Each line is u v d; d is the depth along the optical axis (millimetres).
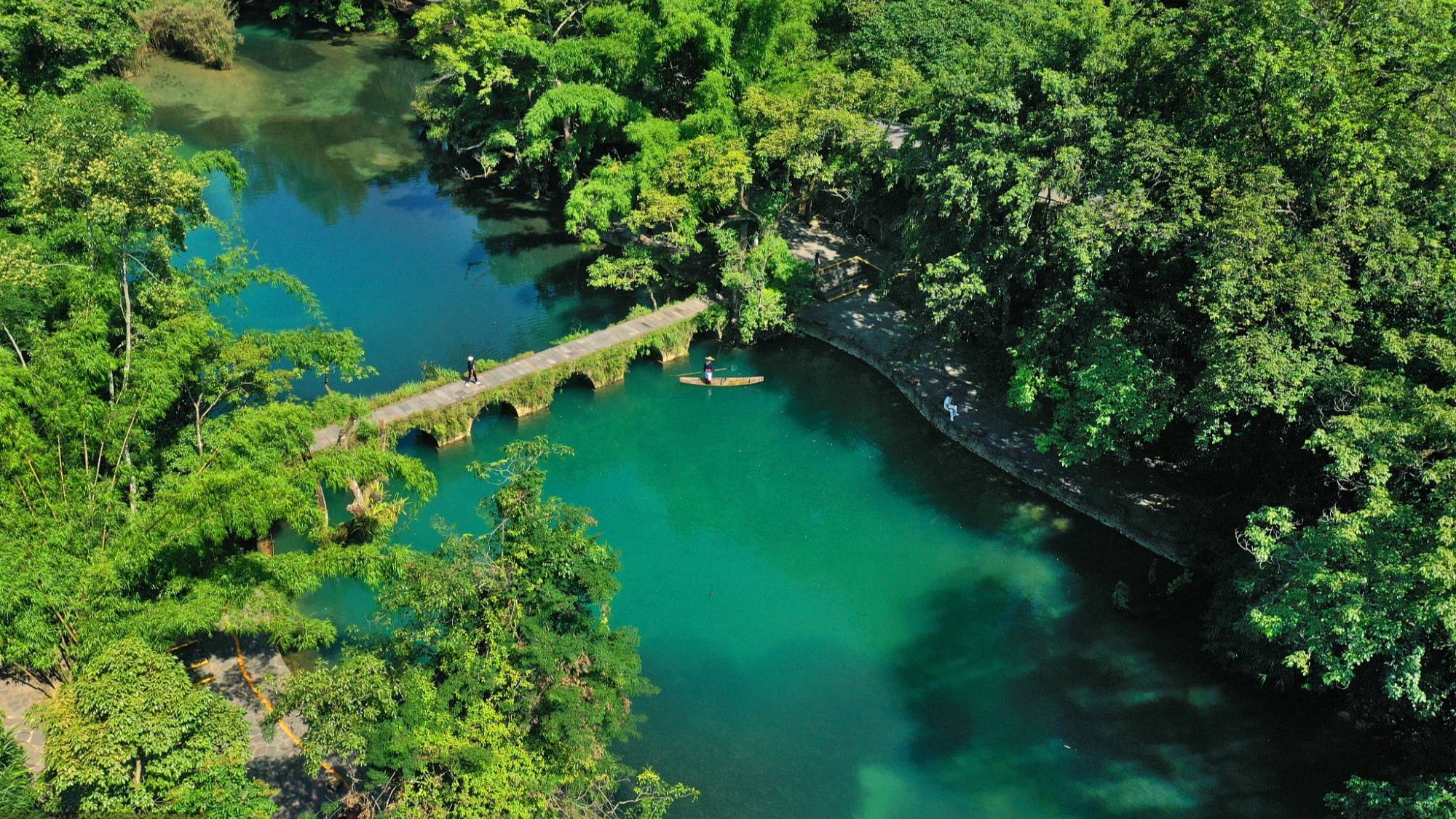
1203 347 41000
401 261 73188
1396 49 41844
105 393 39844
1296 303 37969
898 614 45406
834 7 75812
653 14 69750
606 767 33156
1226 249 40031
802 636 44281
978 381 58156
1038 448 49500
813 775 37781
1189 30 45312
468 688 31266
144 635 31391
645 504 52156
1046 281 51500
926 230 53656
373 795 33062
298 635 36281
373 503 48188
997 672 42312
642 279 63438
